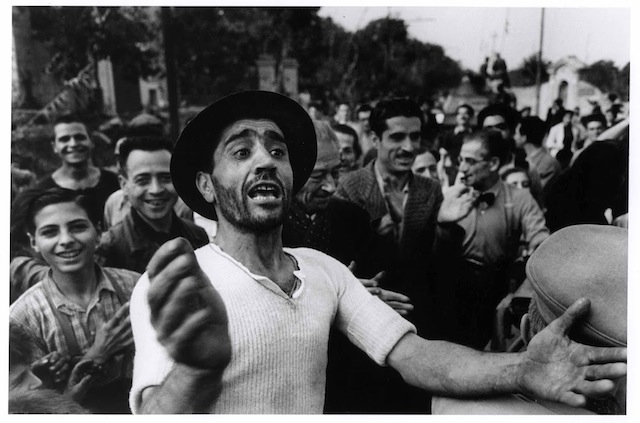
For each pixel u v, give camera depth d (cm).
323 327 238
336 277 257
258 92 244
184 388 190
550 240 215
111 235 305
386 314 248
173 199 307
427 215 313
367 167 312
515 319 313
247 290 225
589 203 313
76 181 303
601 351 185
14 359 301
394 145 311
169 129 308
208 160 245
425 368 227
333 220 308
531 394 201
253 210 235
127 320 304
